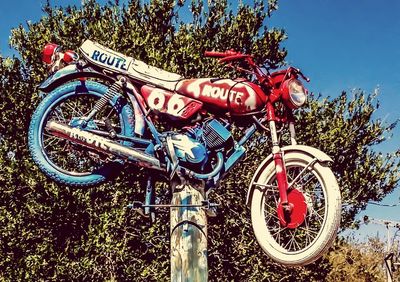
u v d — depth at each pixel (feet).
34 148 17.67
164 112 17.37
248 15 39.04
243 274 35.86
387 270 61.72
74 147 18.37
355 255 67.62
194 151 16.46
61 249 33.30
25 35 37.81
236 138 32.35
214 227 35.94
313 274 38.55
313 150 16.84
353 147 38.45
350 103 39.04
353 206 39.06
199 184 16.52
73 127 17.47
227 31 38.60
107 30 36.91
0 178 33.76
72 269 32.45
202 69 35.68
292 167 17.54
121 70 17.87
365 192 38.40
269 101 17.28
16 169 33.58
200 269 15.96
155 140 17.11
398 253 71.05
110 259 32.73
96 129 17.56
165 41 38.04
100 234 31.96
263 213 17.43
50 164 17.62
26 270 32.78
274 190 17.58
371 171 38.24
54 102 18.01
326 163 16.70
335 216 16.14
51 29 37.70
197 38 37.55
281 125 18.58
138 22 38.24
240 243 35.70
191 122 17.38
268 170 17.43
